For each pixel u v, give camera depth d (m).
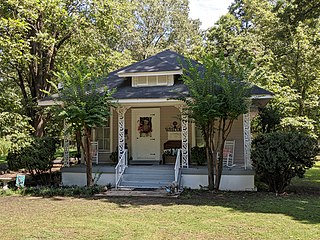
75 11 16.69
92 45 17.50
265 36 21.55
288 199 9.32
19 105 15.71
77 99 10.72
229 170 11.34
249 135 11.62
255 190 11.06
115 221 6.96
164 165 13.48
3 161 22.86
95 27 17.16
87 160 11.39
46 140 12.61
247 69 10.58
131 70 13.34
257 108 12.78
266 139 10.41
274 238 5.61
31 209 8.27
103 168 12.36
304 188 11.55
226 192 10.70
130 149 14.91
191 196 10.01
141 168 12.62
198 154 13.29
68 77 10.90
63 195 10.38
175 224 6.68
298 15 14.72
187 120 10.93
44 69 17.41
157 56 15.00
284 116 18.52
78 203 9.06
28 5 12.87
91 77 11.63
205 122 10.20
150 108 14.83
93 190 10.64
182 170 11.82
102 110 10.86
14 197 10.10
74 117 10.46
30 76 17.89
